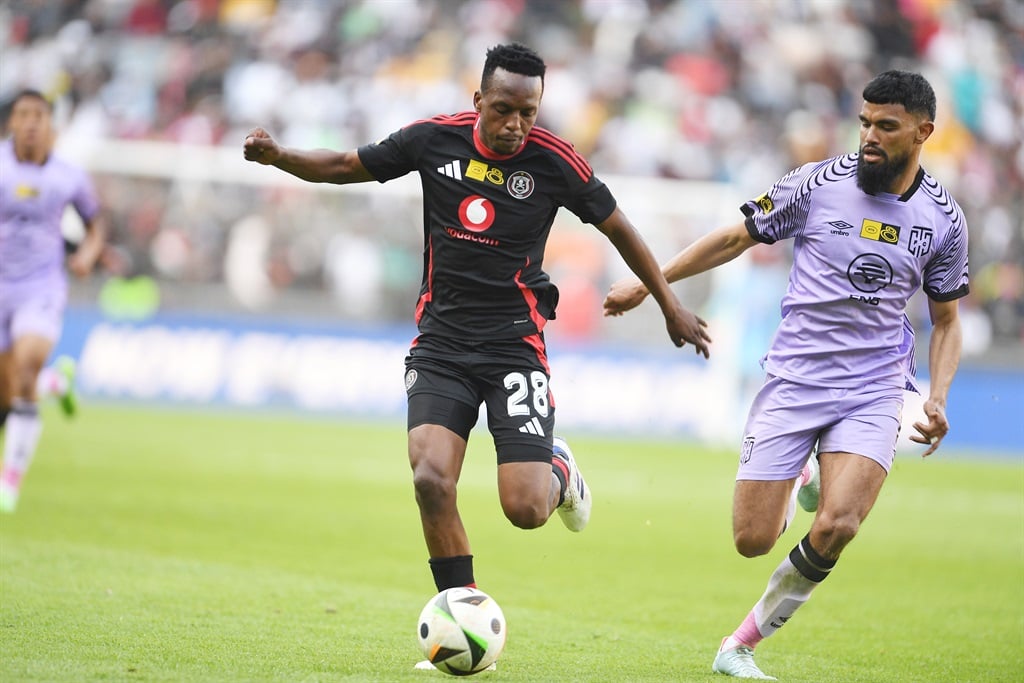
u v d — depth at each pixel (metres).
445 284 19.34
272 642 20.08
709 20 96.38
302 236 78.88
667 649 22.11
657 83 93.81
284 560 30.39
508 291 19.27
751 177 89.38
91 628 20.27
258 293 78.75
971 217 84.50
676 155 90.44
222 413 72.44
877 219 19.66
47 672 16.61
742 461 20.38
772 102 93.62
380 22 95.75
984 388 76.50
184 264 78.50
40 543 29.52
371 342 75.38
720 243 21.05
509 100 18.16
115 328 75.44
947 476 63.03
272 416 72.50
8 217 33.91
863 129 19.36
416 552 33.03
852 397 19.73
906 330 20.45
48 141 34.16
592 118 92.06
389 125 91.31
